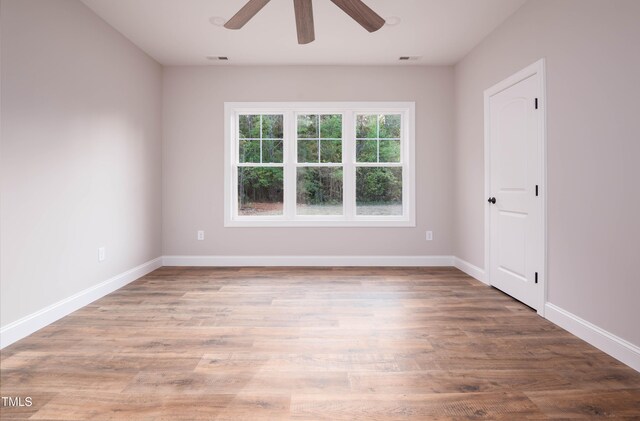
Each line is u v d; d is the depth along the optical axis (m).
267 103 4.41
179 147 4.42
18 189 2.29
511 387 1.70
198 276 3.92
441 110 4.45
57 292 2.64
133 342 2.20
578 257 2.31
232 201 4.50
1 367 1.88
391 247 4.48
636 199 1.88
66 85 2.73
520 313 2.74
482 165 3.68
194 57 4.13
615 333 2.02
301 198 4.55
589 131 2.21
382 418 1.47
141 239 3.93
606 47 2.07
